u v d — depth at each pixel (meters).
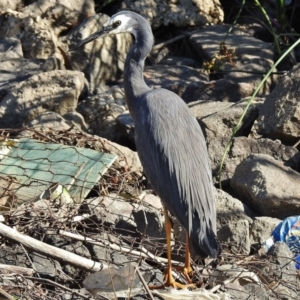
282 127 12.58
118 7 16.50
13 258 9.47
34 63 14.76
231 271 9.41
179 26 16.45
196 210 9.27
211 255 9.08
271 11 17.06
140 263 9.40
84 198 10.99
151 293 8.70
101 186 11.29
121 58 15.30
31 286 8.76
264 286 9.30
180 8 16.42
